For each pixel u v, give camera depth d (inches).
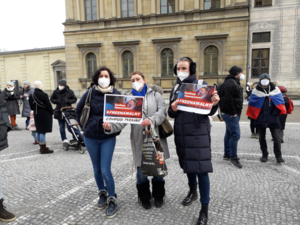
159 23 751.7
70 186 141.2
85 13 834.2
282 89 221.5
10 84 343.6
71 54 854.5
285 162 179.0
